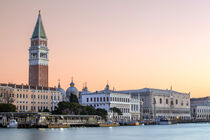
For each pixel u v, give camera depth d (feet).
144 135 571.28
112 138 512.22
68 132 602.03
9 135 529.86
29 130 638.94
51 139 480.64
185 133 628.28
